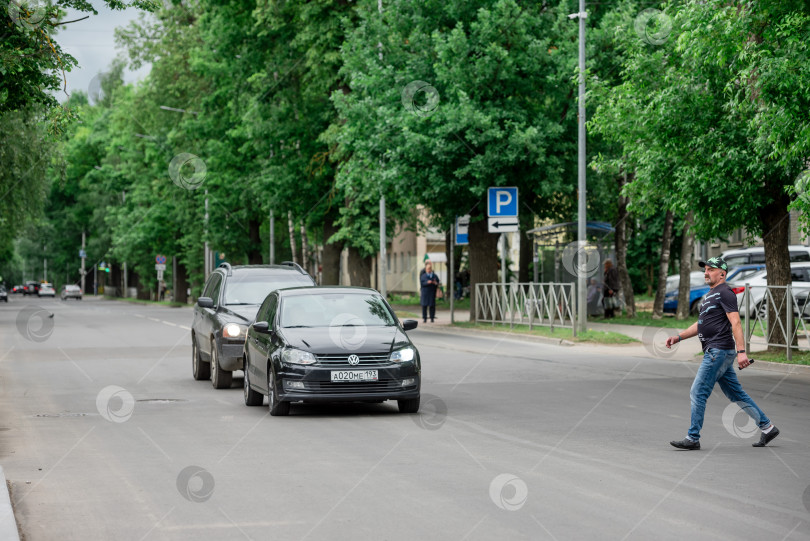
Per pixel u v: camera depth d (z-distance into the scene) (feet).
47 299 418.10
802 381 61.77
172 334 119.34
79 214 367.25
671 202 77.51
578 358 78.84
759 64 63.00
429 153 114.52
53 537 24.14
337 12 142.31
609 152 118.01
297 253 214.28
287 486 30.17
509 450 36.65
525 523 25.13
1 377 68.44
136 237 265.13
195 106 188.14
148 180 259.19
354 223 155.43
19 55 54.60
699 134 74.38
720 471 32.24
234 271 66.39
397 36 121.49
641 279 192.13
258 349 50.85
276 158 159.94
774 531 24.20
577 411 47.80
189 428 43.45
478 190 113.09
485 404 50.80
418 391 47.65
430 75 118.11
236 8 158.51
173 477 31.86
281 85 154.10
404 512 26.50
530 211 126.72
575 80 84.17
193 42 194.49
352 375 46.55
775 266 75.56
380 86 120.16
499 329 112.27
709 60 69.26
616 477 31.27
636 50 79.10
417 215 184.55
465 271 212.64
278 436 40.81
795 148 59.82
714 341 37.01
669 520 25.36
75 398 55.83
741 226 78.02
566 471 32.30
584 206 100.68
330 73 145.28
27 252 382.22
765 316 75.87
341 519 25.76
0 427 43.98
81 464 34.37
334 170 155.12
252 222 213.25
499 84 112.78
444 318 148.77
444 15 120.06
